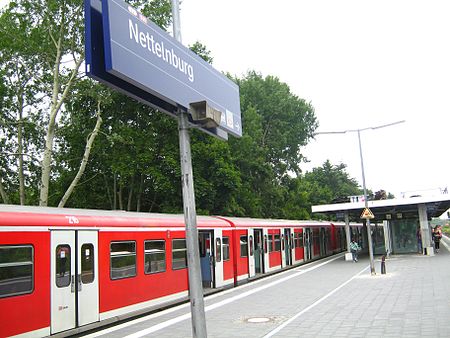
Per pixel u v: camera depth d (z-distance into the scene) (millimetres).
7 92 27422
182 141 6039
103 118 28516
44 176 23531
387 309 12438
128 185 31688
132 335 10586
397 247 35031
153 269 14070
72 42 24766
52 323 10008
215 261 18328
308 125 52375
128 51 4871
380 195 39250
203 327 5711
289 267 27609
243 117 44188
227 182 31250
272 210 45500
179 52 5945
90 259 11430
